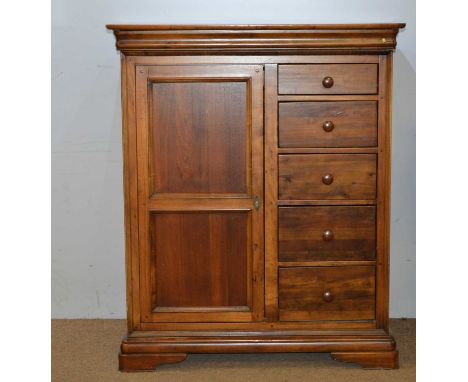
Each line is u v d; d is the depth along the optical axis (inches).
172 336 88.5
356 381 85.5
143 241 87.7
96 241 111.9
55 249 112.0
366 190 87.0
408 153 110.6
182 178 87.3
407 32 108.3
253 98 85.5
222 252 88.3
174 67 85.3
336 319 89.0
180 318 88.8
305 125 86.0
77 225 111.5
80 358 94.2
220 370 90.2
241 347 87.9
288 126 86.0
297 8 107.6
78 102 108.8
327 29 83.4
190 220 88.0
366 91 85.5
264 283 88.3
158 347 88.1
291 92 85.5
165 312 88.7
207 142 86.8
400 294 113.0
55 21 107.0
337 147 86.3
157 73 85.3
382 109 85.7
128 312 88.8
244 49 84.4
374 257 88.1
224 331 88.7
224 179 87.3
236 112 86.3
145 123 86.0
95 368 90.4
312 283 88.4
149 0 107.0
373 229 87.7
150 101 86.0
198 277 88.7
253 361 93.8
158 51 84.6
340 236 87.7
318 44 83.7
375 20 108.0
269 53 85.0
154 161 87.0
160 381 85.9
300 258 88.0
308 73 85.3
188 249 88.3
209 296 89.0
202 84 86.0
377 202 87.1
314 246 87.9
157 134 86.7
